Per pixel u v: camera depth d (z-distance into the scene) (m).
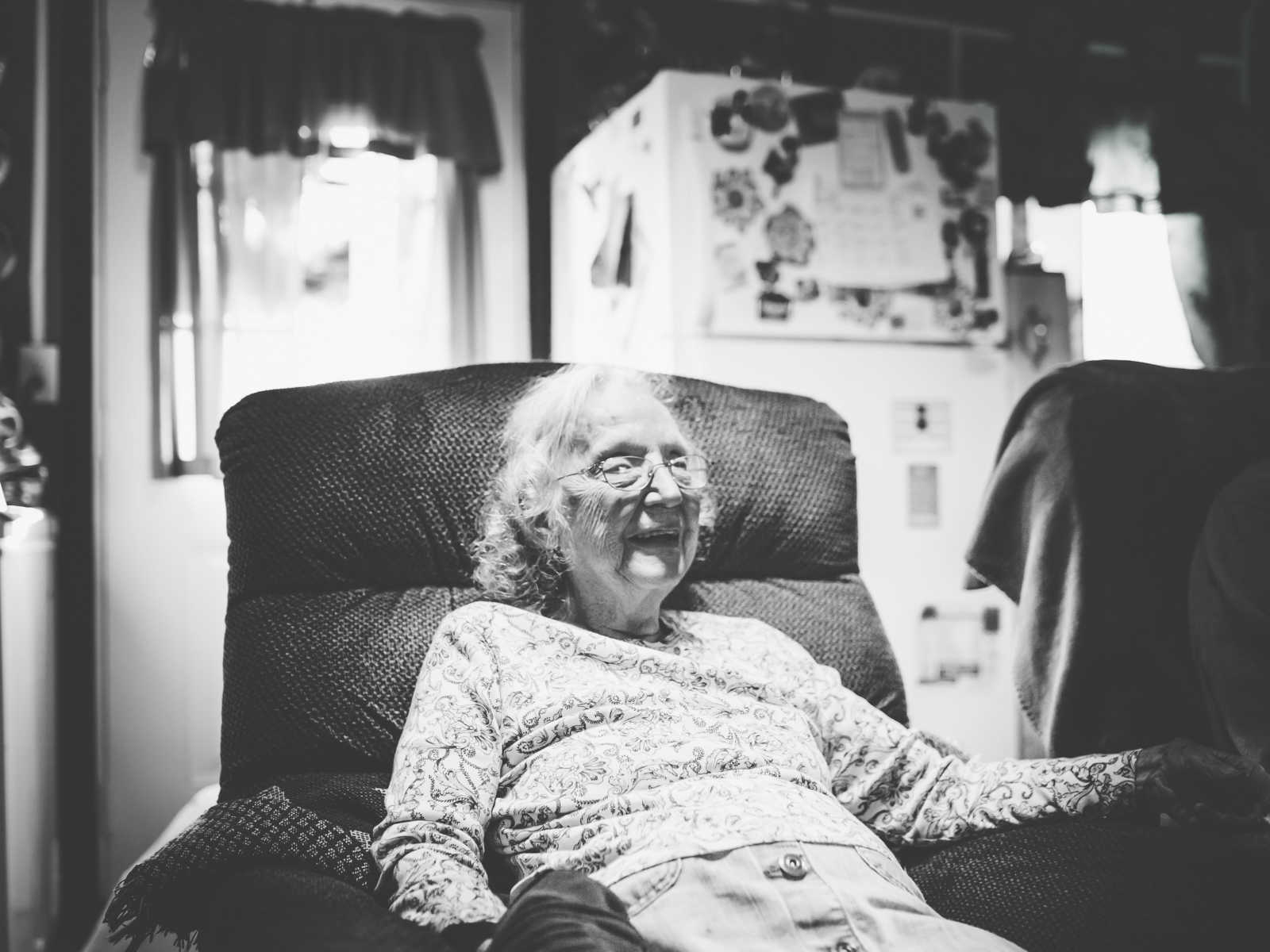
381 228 2.90
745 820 1.13
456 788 1.18
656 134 2.28
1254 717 1.33
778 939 1.05
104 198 2.78
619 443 1.40
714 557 1.61
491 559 1.44
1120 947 1.12
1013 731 2.44
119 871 2.70
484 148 2.98
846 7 3.19
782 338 2.29
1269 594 1.35
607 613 1.43
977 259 2.43
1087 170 2.98
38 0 2.71
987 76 3.32
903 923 1.08
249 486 1.48
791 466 1.68
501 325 3.06
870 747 1.39
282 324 2.80
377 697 1.39
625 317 2.46
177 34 2.76
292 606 1.43
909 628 2.38
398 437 1.52
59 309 2.70
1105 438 1.57
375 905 1.00
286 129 2.80
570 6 2.96
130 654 2.75
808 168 2.31
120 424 2.77
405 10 2.98
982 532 1.68
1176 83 3.06
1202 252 3.01
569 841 1.18
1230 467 1.56
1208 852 1.12
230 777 1.36
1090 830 1.23
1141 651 1.50
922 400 2.39
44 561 2.41
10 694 2.00
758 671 1.42
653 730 1.26
